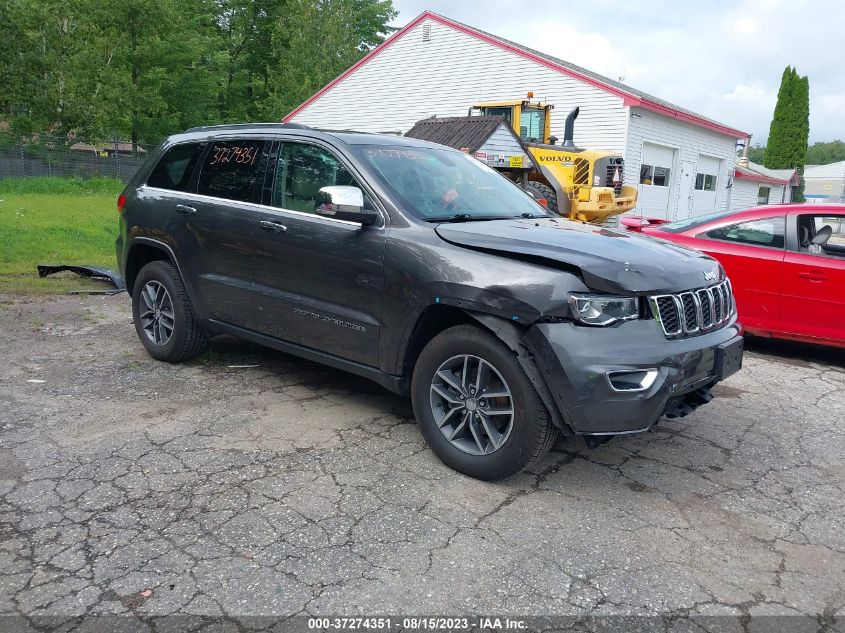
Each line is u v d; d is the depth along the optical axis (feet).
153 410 14.49
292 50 119.75
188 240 16.37
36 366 17.31
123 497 10.77
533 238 11.78
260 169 15.38
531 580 8.99
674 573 9.29
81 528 9.85
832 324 19.74
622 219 26.81
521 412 10.94
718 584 9.09
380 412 14.83
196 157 17.13
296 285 14.12
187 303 16.89
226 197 15.85
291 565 9.14
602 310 10.57
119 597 8.36
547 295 10.55
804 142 165.07
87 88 100.99
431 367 12.01
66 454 12.22
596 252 11.21
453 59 72.90
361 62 80.28
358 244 12.98
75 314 23.17
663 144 69.36
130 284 18.89
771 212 21.27
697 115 79.36
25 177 89.81
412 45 75.92
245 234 15.01
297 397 15.60
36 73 97.81
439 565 9.25
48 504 10.48
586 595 8.73
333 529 10.05
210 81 122.83
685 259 12.28
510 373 10.96
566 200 44.27
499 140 43.55
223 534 9.82
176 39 115.03
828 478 12.52
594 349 10.37
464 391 11.72
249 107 148.15
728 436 14.43
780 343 23.57
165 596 8.41
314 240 13.66
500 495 11.29
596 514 10.80
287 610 8.23
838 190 215.92
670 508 11.11
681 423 15.12
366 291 12.84
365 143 14.37
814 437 14.56
